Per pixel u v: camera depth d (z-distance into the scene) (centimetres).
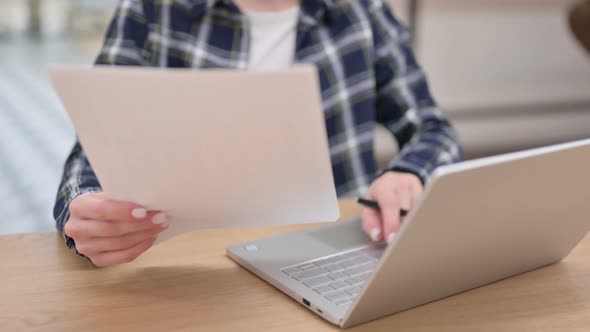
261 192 79
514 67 475
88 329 75
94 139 74
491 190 68
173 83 67
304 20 151
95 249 86
